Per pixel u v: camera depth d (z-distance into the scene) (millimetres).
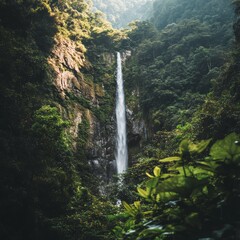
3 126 11859
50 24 24047
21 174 10594
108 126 25422
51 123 14195
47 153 13633
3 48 13828
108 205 13281
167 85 26594
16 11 16984
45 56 23156
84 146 22359
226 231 1486
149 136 25266
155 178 1961
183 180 1636
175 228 1593
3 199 9453
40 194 11742
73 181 15055
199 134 12375
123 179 16609
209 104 13750
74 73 25906
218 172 1660
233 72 15766
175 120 22500
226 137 1622
